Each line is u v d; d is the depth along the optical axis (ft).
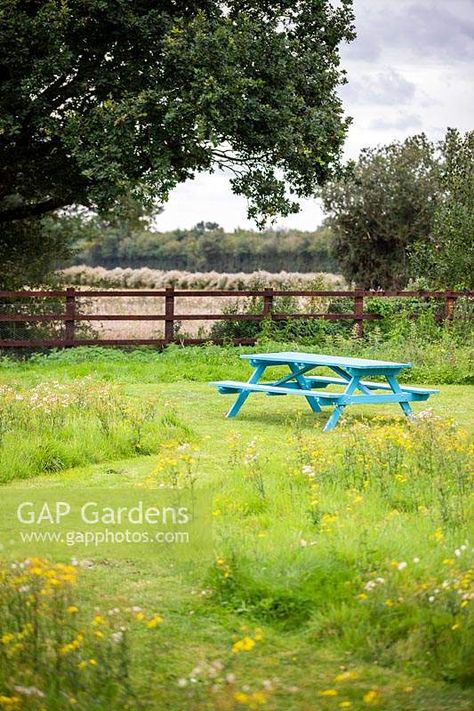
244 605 18.26
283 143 71.72
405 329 70.08
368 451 28.66
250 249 199.52
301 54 75.51
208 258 203.00
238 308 74.69
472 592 17.19
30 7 71.05
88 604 18.47
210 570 19.61
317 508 23.39
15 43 67.46
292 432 37.88
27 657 14.97
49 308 70.90
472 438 34.53
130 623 17.57
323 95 76.02
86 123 68.39
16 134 72.33
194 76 67.62
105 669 14.73
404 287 130.11
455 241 87.35
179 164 72.64
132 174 70.44
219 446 35.45
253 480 26.76
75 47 71.56
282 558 19.79
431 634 16.39
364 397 39.86
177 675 15.42
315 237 193.57
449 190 90.22
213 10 74.38
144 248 208.23
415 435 30.37
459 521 22.75
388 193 129.70
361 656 16.29
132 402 41.91
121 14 69.00
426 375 57.82
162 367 60.49
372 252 133.39
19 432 33.22
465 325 70.08
